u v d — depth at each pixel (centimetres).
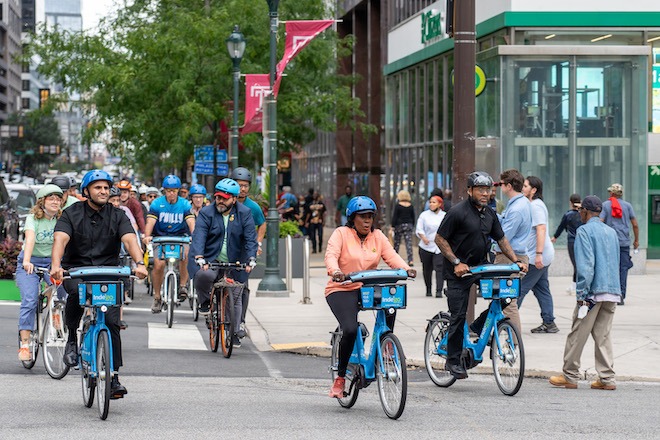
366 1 9344
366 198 1803
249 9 6450
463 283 2033
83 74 6694
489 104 4906
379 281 1748
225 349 2547
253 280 4766
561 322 3066
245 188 3080
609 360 2102
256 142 6556
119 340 1755
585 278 2059
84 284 1719
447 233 2038
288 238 4194
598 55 4791
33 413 1747
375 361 1777
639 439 1574
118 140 7019
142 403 1862
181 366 2377
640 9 5062
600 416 1775
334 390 1816
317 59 6825
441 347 2092
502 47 4756
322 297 3962
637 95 4812
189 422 1680
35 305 2214
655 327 2908
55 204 2186
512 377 1997
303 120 7062
